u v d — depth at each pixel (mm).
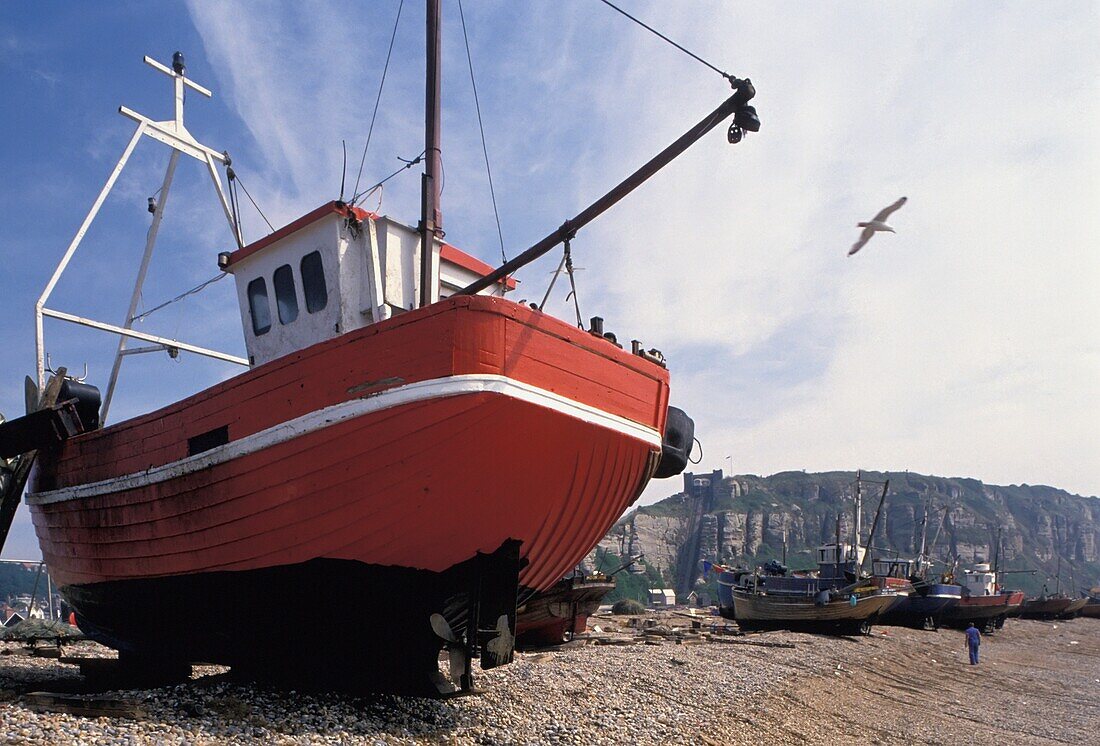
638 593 197125
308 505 8445
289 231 10688
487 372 7688
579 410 8469
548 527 9359
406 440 7887
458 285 11656
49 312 12688
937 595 47656
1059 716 22359
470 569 9164
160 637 10727
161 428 9859
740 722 13945
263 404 8648
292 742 7512
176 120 14969
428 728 9328
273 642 9539
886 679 24969
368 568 8812
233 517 8945
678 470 11422
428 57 11102
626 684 15062
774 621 37031
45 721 6902
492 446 8008
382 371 7898
